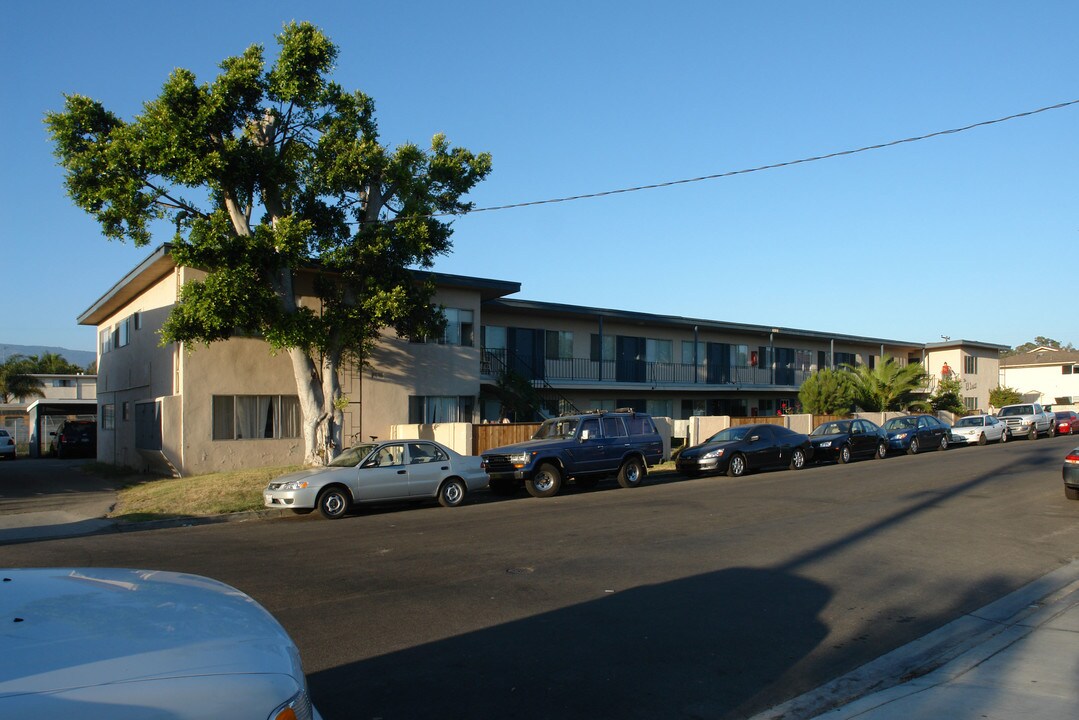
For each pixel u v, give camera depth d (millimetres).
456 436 22766
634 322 36719
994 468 21953
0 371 50750
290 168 18656
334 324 19531
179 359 21578
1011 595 8438
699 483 20391
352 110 18859
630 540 11320
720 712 5285
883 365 40844
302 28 18094
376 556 10383
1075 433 43469
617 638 6758
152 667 2686
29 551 11516
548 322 33719
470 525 13227
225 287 17312
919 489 17250
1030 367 67688
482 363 29703
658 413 37781
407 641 6629
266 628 3213
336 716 5074
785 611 7648
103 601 3213
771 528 12273
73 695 2479
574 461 18562
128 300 26984
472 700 5371
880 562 9844
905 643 6805
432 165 20484
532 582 8750
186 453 21281
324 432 20234
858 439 26234
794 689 5715
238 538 12461
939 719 5156
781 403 43188
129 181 17422
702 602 7926
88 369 67875
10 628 2857
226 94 17516
